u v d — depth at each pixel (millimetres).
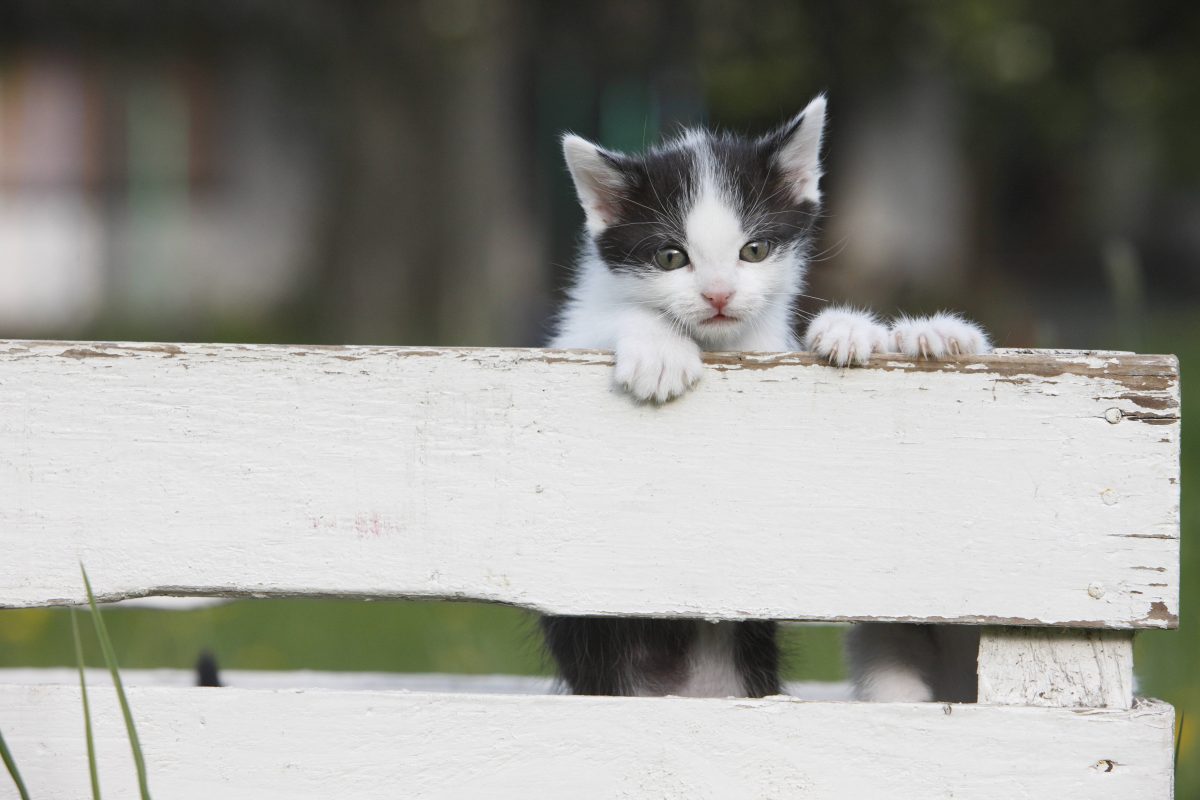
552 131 31078
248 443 5055
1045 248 47375
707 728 4996
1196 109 35344
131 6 29188
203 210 34125
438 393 5027
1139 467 4879
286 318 30516
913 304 22219
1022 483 4922
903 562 4969
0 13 29703
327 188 28844
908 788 4953
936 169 30031
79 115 33219
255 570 5062
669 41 25812
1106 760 4891
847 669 7051
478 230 26438
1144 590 4879
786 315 7535
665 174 7352
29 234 33031
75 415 5059
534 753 5016
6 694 5078
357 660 10602
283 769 5047
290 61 30062
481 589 5043
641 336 5609
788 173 7598
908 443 4957
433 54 25922
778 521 4996
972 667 6215
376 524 5051
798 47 24047
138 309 32531
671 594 5016
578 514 5023
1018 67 29016
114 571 5070
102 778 5059
